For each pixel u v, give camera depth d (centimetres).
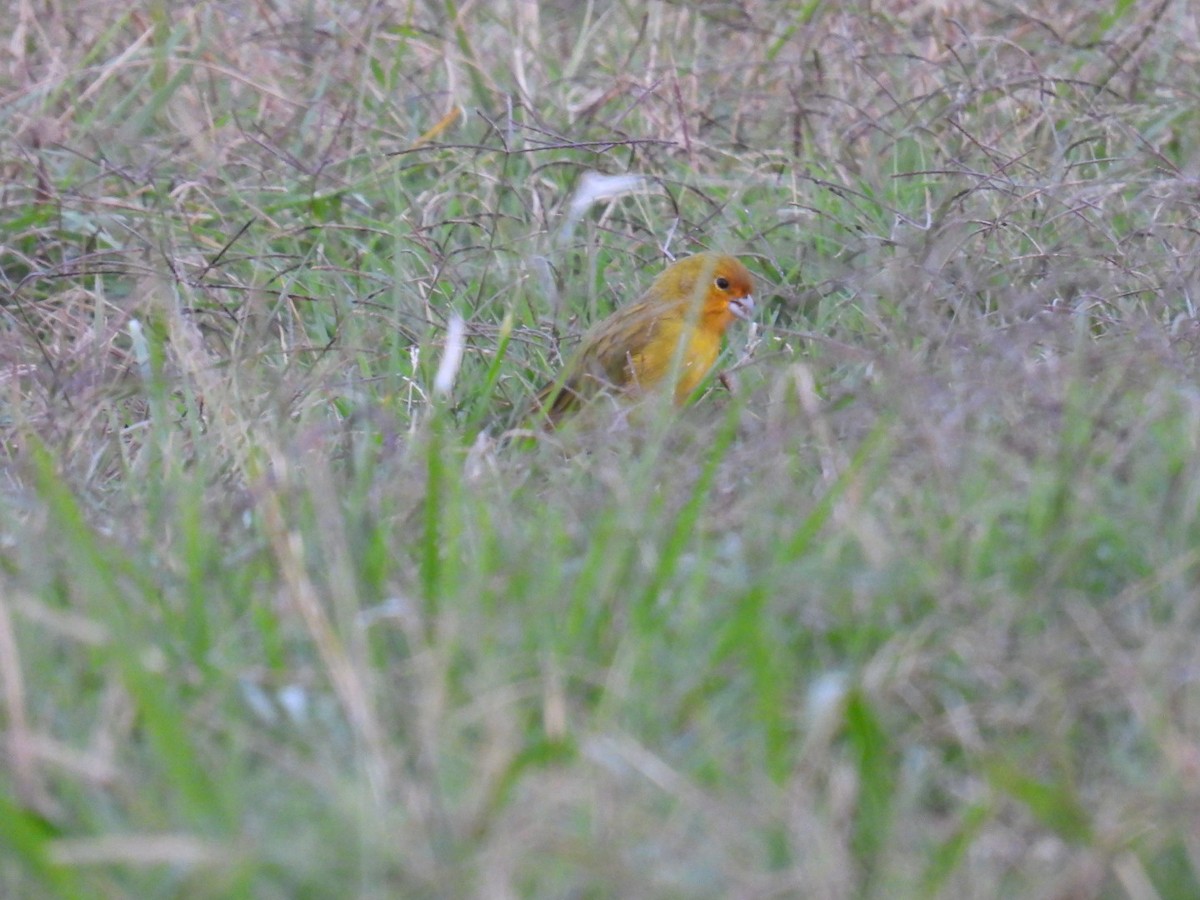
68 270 1239
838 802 570
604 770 568
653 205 1347
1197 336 952
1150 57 1449
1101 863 546
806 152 1386
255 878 538
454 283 1244
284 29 1555
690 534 715
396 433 934
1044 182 1219
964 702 632
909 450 752
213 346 1157
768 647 623
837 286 1194
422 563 727
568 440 859
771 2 1625
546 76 1537
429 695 590
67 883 529
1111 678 616
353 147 1415
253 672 632
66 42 1538
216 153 1384
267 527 722
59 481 799
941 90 1346
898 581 663
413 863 538
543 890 543
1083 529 686
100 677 641
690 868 545
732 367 1109
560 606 666
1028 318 1017
